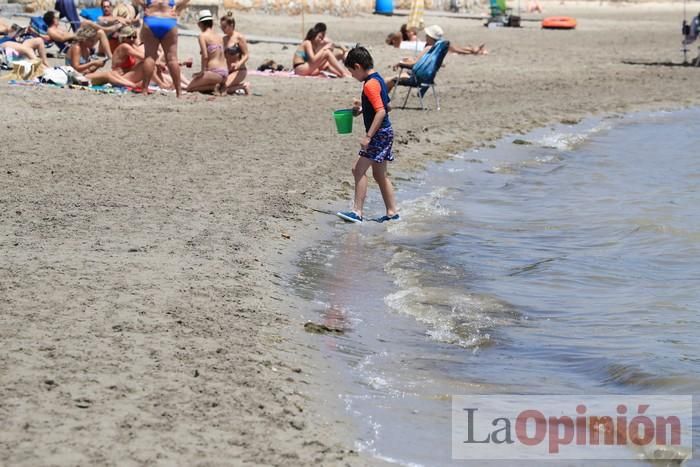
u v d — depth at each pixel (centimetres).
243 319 1191
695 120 3353
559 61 5047
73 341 1040
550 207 2073
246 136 2511
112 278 1290
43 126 2494
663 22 8825
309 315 1273
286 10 7062
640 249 1752
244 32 5650
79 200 1750
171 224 1628
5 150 2169
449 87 3878
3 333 1048
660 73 4622
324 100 3225
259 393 958
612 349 1212
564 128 3119
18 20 4750
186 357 1027
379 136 1819
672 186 2308
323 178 2109
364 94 1797
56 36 3762
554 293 1471
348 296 1384
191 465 788
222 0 6500
